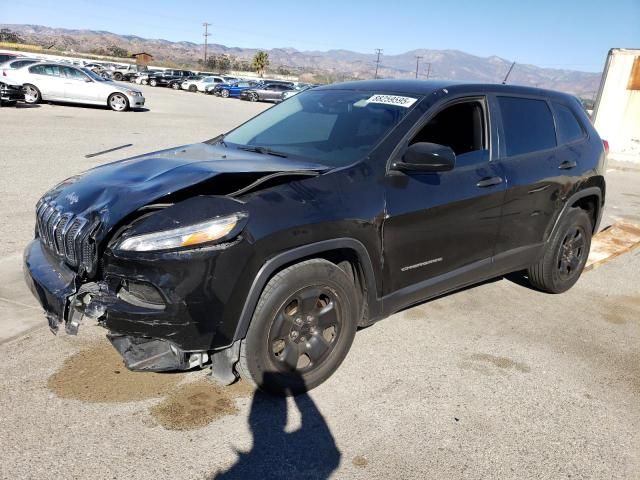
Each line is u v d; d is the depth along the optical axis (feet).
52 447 8.69
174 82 151.33
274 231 9.14
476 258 13.17
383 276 11.14
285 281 9.55
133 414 9.66
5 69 63.82
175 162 11.03
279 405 10.21
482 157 13.05
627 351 13.44
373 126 11.92
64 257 9.59
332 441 9.33
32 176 26.73
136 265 8.52
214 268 8.62
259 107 100.99
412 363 12.07
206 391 10.50
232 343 9.20
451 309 15.19
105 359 11.35
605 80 49.55
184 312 8.57
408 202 11.15
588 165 15.90
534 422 10.25
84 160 31.81
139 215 9.21
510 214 13.61
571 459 9.30
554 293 16.83
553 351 13.15
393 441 9.43
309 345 10.42
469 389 11.20
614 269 19.89
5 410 9.51
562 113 15.78
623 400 11.23
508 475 8.80
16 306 13.32
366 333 13.37
